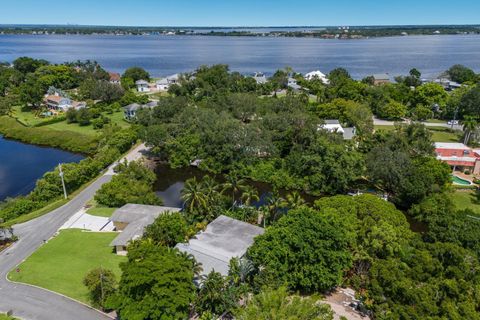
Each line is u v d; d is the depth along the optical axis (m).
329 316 32.72
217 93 133.12
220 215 57.06
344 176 71.69
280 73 179.88
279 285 41.09
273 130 86.88
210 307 39.34
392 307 37.56
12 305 40.62
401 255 44.00
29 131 110.81
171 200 71.50
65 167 74.25
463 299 37.62
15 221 60.06
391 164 68.38
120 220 57.25
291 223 45.38
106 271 42.47
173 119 95.25
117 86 146.62
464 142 97.50
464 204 68.38
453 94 131.25
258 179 79.94
